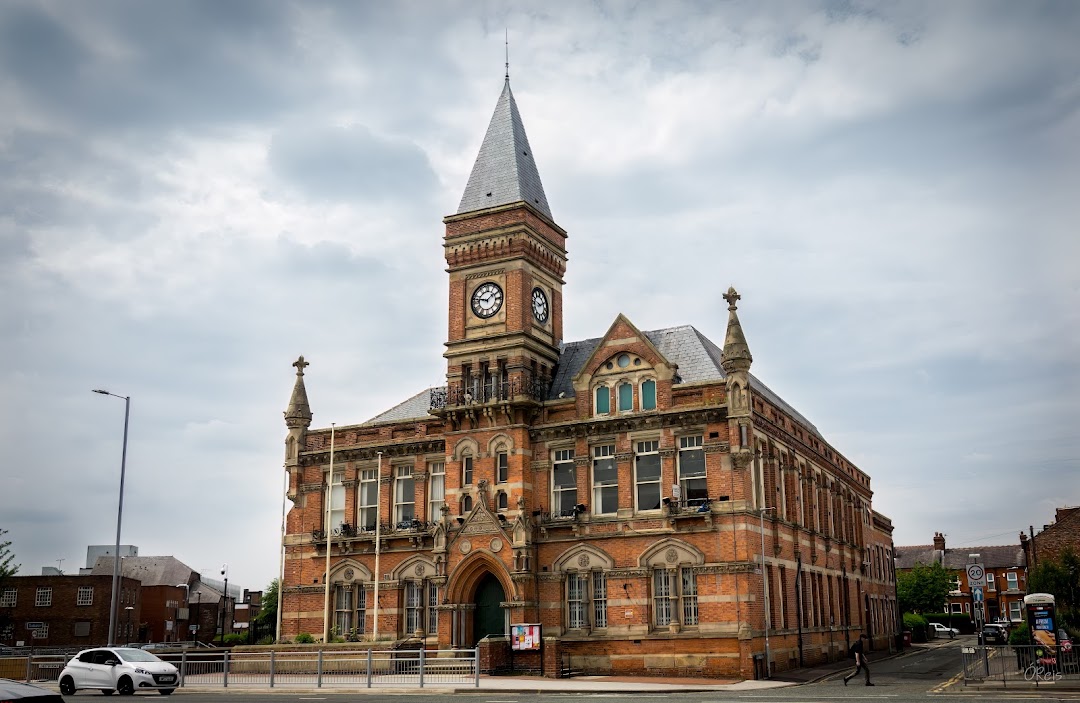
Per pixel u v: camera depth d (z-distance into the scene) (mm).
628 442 53938
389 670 48531
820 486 66750
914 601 121938
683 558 51125
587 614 53250
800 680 47062
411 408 64562
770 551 53438
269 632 103188
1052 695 34250
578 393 55969
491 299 58719
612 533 53094
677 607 51094
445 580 55781
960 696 34500
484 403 56719
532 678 47406
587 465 54781
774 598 53031
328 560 58969
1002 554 142375
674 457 52594
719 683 44875
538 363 58656
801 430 63688
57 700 18812
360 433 62969
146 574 124500
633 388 54625
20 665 48344
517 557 53844
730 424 51062
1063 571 50188
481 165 62156
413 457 60625
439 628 55531
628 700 35656
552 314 61500
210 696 40031
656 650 50656
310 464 63938
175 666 45281
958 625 133000
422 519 59250
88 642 99312
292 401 64875
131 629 106625
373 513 61406
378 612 58906
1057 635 42625
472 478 57219
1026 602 43438
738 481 50531
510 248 58500
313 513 62969
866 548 79812
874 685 42594
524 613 53156
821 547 64250
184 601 122125
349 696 39156
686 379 54594
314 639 59969
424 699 36906
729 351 51750
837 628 65125
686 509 51094
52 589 99938
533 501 55844
